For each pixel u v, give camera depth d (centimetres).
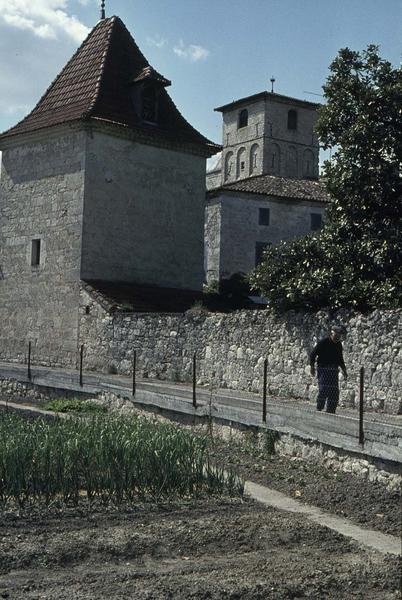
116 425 1276
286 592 734
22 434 1147
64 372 2280
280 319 1938
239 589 732
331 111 2033
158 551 859
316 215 4219
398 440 1134
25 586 738
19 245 2894
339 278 1862
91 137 2683
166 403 1738
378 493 1108
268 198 4116
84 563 820
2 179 2991
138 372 2341
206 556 847
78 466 1074
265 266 2011
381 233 1891
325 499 1097
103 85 2808
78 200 2678
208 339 2147
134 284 2767
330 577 775
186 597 713
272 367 1944
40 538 893
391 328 1652
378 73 2009
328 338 1478
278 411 1420
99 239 2692
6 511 1012
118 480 1082
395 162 1948
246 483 1209
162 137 2828
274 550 869
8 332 2905
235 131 6034
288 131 5856
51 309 2731
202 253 2970
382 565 817
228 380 2072
